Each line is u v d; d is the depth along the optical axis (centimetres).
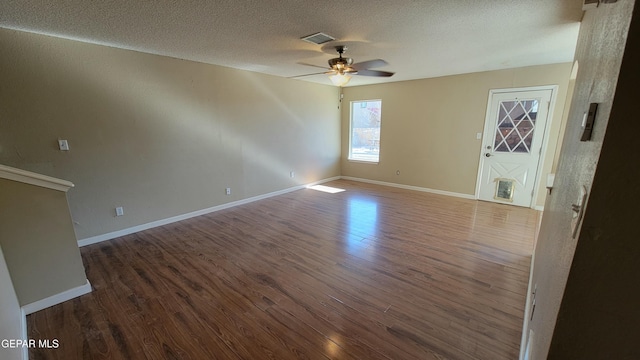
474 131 486
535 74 414
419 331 185
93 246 316
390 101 582
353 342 176
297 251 302
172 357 166
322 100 613
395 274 254
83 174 309
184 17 223
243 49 322
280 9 208
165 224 384
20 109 264
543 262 150
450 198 511
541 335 90
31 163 275
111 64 314
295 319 197
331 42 292
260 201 500
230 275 255
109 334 185
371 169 644
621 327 56
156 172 369
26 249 200
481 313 201
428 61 382
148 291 231
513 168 458
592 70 94
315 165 625
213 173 434
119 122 328
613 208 51
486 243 317
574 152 100
